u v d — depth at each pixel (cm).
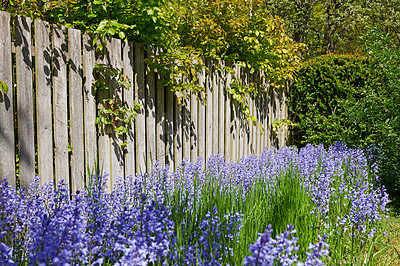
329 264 252
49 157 321
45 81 316
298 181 394
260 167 498
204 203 292
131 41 428
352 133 759
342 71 834
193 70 455
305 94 873
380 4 1869
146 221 202
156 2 416
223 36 591
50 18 400
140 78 427
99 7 384
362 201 316
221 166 458
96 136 387
